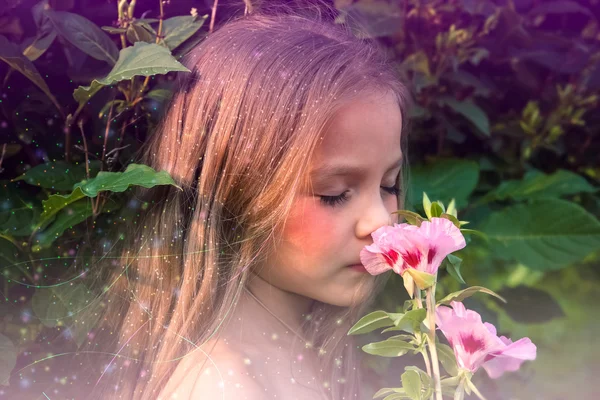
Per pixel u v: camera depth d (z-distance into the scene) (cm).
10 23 80
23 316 79
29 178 78
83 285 80
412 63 98
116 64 76
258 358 76
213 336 76
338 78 75
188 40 87
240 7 87
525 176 104
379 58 79
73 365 80
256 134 76
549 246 95
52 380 79
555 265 95
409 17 99
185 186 79
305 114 74
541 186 101
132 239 81
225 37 81
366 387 92
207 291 77
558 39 106
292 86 76
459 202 96
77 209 79
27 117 81
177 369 75
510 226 97
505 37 103
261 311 78
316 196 74
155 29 85
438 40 98
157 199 80
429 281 68
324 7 89
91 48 79
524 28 107
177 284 79
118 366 79
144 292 80
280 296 79
